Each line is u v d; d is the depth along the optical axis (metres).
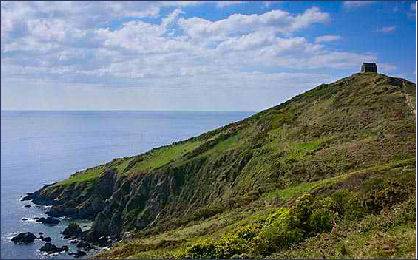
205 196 75.50
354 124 62.59
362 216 29.41
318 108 80.81
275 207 36.94
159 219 81.19
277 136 75.31
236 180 67.69
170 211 82.00
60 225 83.12
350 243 24.67
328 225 29.53
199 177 82.75
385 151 44.94
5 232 73.75
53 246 64.31
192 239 34.44
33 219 84.38
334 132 63.31
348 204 30.77
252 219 35.03
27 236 68.88
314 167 49.12
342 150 50.31
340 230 28.09
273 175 53.72
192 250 29.14
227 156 80.88
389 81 78.56
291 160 55.75
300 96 100.19
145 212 85.25
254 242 29.19
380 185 31.72
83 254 63.25
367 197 30.75
